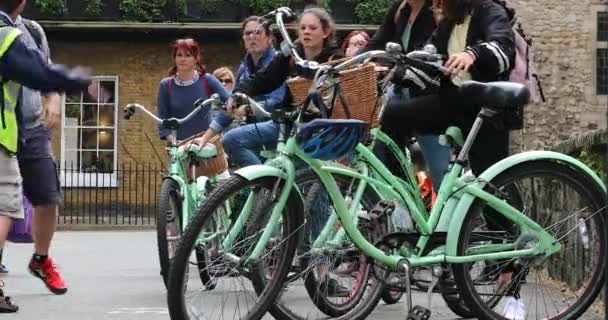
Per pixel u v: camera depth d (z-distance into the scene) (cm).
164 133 1420
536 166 955
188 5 4322
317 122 859
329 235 933
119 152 4278
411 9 1109
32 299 1344
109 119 4294
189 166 1389
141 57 4291
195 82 1543
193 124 1538
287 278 915
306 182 913
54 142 4256
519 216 955
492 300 968
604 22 4122
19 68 1085
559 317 994
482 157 1012
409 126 986
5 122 1131
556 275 1166
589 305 998
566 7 4128
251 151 1288
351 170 923
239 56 4303
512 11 1021
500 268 963
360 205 938
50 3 4172
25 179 1303
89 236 3119
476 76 982
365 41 1504
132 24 4147
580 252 1061
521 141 4094
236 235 873
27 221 1473
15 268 1823
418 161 1130
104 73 4275
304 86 994
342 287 961
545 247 970
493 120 949
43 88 1100
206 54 4303
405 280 921
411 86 1011
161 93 1561
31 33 1280
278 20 902
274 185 870
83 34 4234
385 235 923
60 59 4250
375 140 968
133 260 2047
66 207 4250
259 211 873
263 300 889
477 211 940
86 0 4225
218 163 1454
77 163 4278
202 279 872
